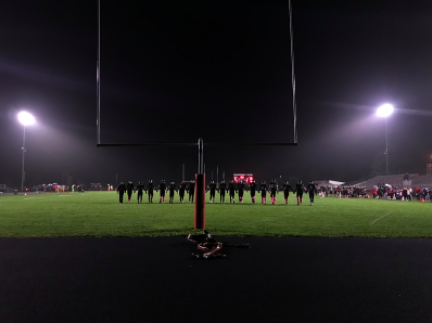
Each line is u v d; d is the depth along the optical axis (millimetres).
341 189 32062
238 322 2621
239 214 11289
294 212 12133
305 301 3066
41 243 5883
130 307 2918
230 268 4184
